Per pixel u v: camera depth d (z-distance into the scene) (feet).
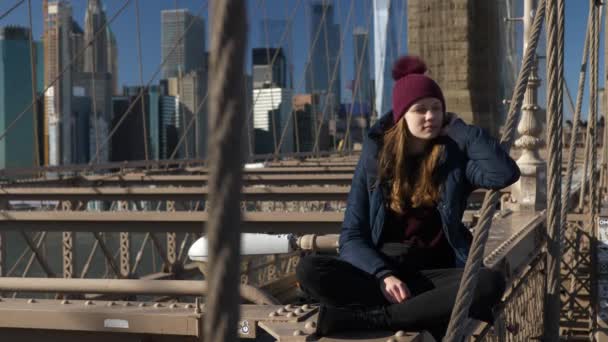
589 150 32.71
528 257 17.71
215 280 2.53
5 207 41.63
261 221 29.71
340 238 9.84
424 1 118.52
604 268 29.09
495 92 121.60
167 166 68.03
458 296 7.50
